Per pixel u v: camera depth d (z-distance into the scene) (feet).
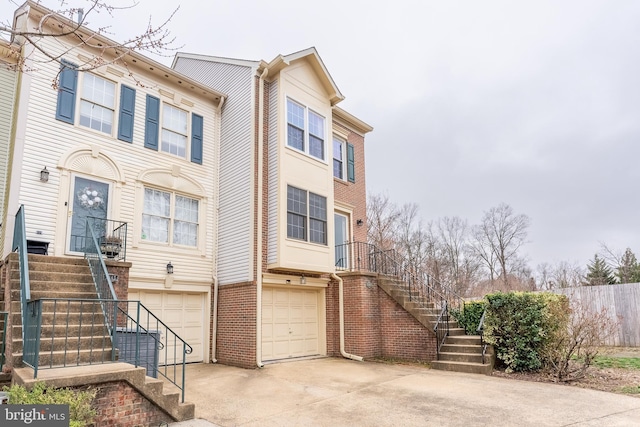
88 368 17.15
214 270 38.22
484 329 30.19
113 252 28.07
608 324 30.73
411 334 36.11
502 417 18.79
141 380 17.24
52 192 29.14
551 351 27.71
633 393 22.39
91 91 32.68
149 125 35.91
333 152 48.98
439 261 119.85
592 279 109.81
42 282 22.65
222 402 22.06
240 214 37.04
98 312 22.18
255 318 33.73
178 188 37.01
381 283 39.29
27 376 15.42
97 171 31.86
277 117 38.19
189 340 35.94
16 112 29.01
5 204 28.07
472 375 28.45
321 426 18.06
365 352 37.06
